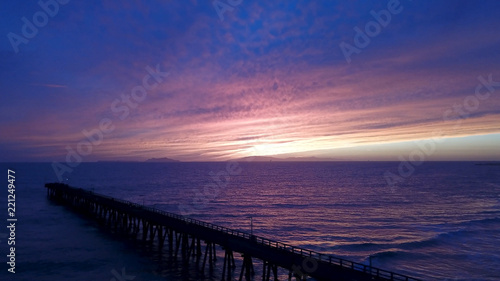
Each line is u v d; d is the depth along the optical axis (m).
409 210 82.44
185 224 34.72
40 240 43.16
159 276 29.27
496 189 133.38
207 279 28.42
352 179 188.62
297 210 83.19
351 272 18.42
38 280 28.83
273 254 22.55
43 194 103.88
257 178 198.50
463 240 48.00
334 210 83.19
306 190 133.75
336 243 47.91
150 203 92.06
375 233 55.75
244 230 57.59
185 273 30.06
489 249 43.03
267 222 66.56
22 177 190.25
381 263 37.12
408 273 33.47
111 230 49.31
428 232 56.03
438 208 85.25
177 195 112.25
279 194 119.94
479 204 92.06
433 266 35.97
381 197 109.69
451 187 142.12
